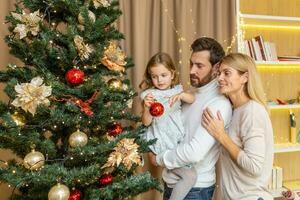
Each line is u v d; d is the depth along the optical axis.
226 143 1.45
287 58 2.79
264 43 2.72
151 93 1.67
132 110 2.32
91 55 1.36
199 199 1.56
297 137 3.02
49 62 1.38
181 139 1.63
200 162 1.56
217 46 1.62
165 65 1.68
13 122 1.21
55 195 1.17
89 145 1.35
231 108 1.57
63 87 1.28
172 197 1.53
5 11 2.11
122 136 1.39
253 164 1.40
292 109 3.04
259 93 1.52
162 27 2.45
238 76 1.52
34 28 1.31
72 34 1.28
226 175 1.56
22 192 1.49
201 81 1.63
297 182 3.01
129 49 2.39
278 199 2.77
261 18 2.63
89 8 1.46
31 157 1.23
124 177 1.47
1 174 1.22
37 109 1.22
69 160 1.34
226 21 2.65
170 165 1.50
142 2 2.38
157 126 1.63
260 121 1.44
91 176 1.27
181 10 2.48
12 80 1.25
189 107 1.64
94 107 1.36
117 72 1.46
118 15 1.54
